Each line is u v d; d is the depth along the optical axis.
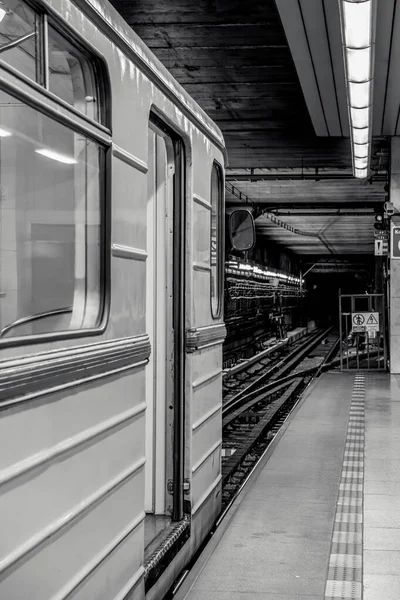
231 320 27.25
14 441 2.43
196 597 4.44
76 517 2.94
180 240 4.87
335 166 21.19
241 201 25.20
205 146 5.39
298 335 47.41
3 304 2.54
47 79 2.68
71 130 2.95
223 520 6.02
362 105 10.96
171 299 4.90
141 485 3.84
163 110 4.26
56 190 2.88
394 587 4.60
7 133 2.51
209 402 5.55
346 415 11.56
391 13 10.23
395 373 17.64
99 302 3.25
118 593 3.47
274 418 13.45
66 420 2.84
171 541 4.55
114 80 3.38
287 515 6.16
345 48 8.65
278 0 9.59
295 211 28.00
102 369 3.18
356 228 33.56
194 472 5.05
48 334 2.70
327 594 4.48
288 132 17.84
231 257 26.67
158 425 4.94
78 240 3.07
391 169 17.58
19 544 2.46
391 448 8.95
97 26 3.17
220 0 10.68
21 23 2.56
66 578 2.84
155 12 11.20
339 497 6.73
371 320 18.55
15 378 2.38
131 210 3.66
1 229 2.52
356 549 5.32
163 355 4.93
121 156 3.48
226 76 14.19
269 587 4.59
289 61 13.23
